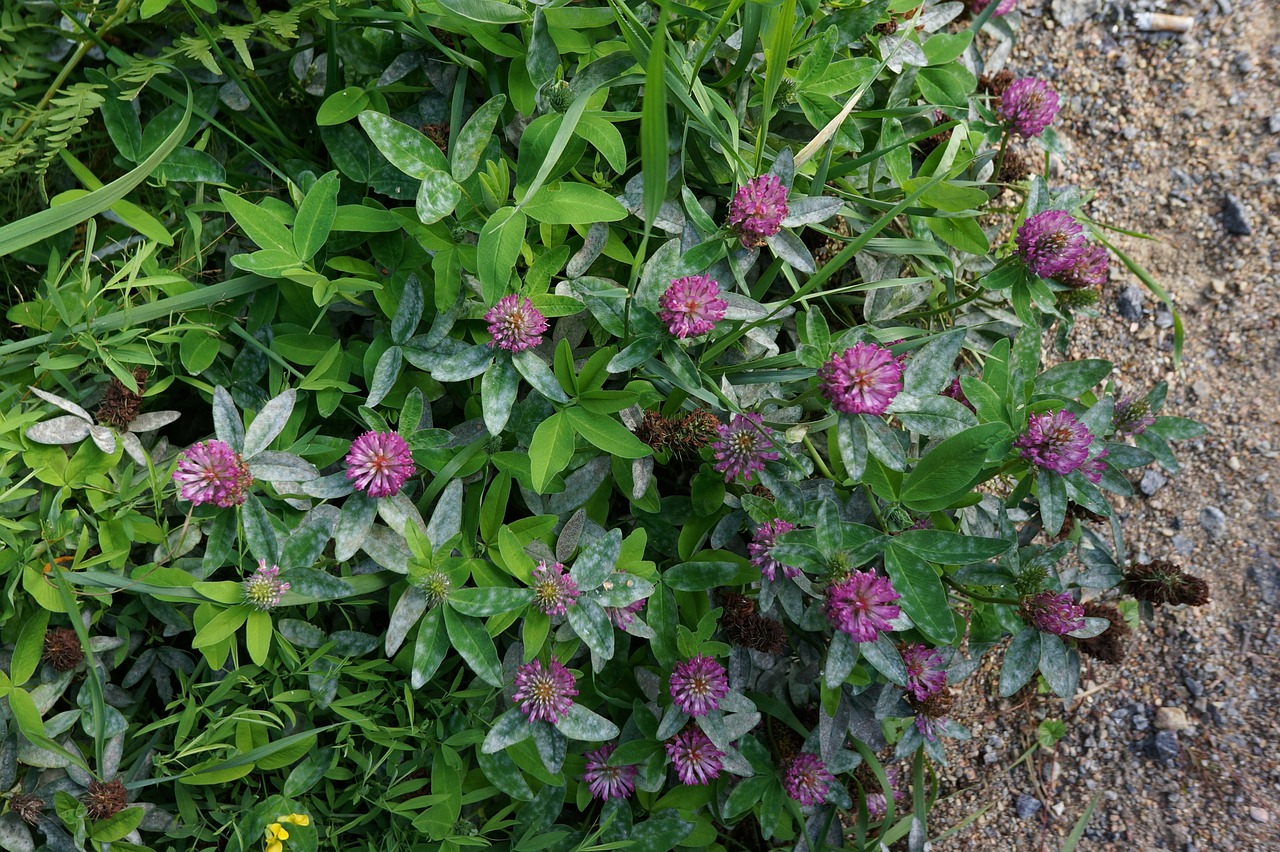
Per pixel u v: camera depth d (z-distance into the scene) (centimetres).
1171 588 55
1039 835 64
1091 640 56
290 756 46
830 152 47
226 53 51
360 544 44
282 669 47
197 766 45
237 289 47
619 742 51
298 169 51
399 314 46
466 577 46
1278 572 65
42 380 46
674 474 53
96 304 46
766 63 48
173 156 48
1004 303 57
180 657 48
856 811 59
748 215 44
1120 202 68
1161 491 66
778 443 46
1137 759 65
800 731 52
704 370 48
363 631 50
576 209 43
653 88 35
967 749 65
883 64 49
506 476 47
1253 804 63
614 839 50
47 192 51
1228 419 66
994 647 66
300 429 49
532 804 50
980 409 47
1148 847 64
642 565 47
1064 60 68
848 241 51
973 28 55
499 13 45
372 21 48
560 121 45
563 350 44
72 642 46
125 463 47
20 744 45
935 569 47
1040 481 47
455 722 48
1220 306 67
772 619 50
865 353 43
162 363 47
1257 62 68
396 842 48
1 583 46
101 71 49
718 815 53
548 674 46
